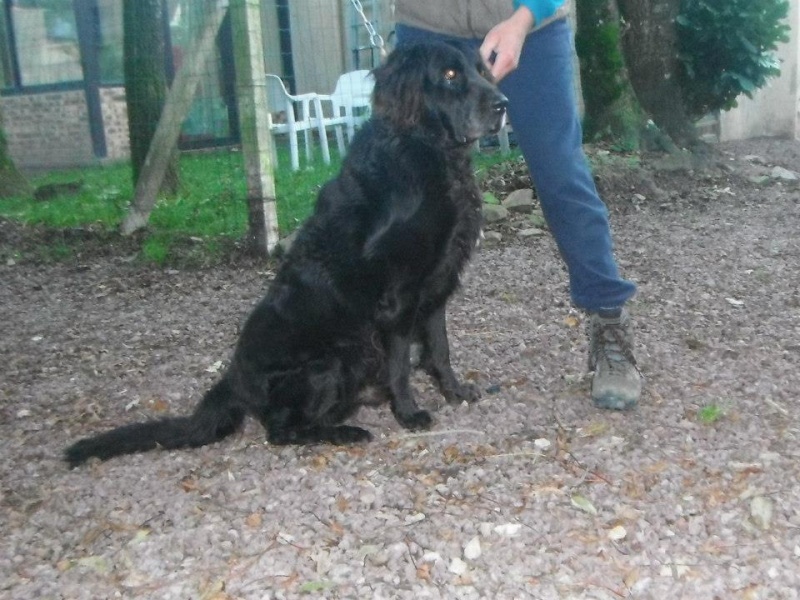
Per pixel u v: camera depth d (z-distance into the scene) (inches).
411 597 78.7
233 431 120.4
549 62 111.0
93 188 345.4
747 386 123.7
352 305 115.6
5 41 515.5
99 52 476.1
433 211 112.7
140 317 192.1
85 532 95.1
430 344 125.6
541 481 98.7
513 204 260.1
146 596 82.0
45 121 497.4
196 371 152.7
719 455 101.9
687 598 76.4
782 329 149.3
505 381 134.1
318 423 119.5
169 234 249.0
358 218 113.7
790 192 286.2
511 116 115.3
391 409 123.3
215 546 89.5
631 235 234.7
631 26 324.8
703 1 323.9
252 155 224.2
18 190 348.5
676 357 138.3
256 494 101.0
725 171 308.3
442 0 117.5
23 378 156.3
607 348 120.6
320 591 80.3
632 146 311.0
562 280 192.5
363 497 98.0
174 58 422.0
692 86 344.8
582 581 79.7
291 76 478.9
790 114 435.5
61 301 211.8
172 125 255.6
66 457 113.5
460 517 91.7
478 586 79.8
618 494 94.7
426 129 112.3
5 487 109.1
